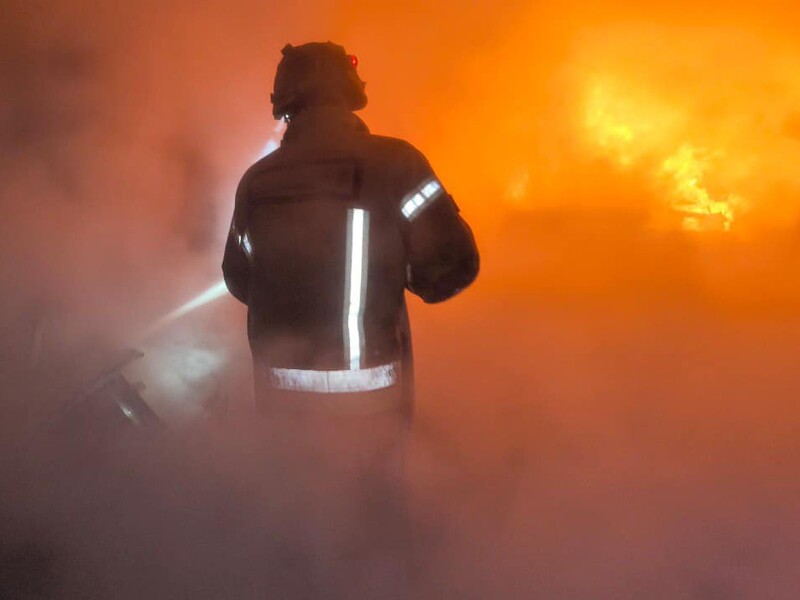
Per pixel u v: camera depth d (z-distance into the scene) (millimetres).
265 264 2188
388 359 2158
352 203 2102
